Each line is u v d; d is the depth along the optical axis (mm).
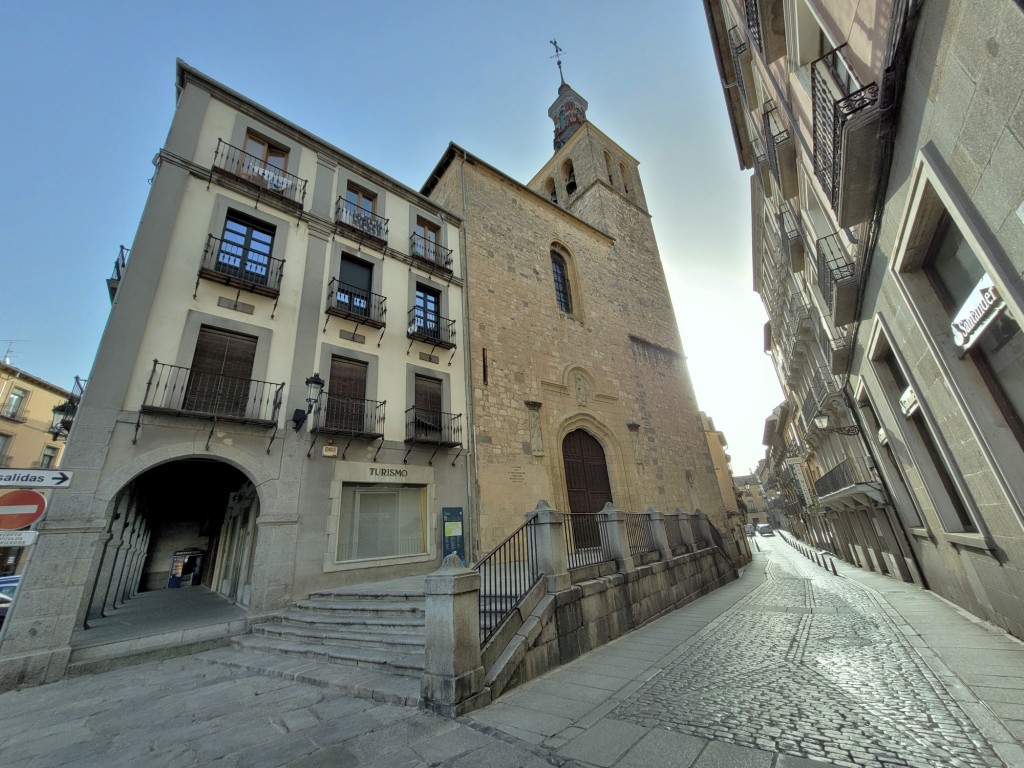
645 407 19906
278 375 10016
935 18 3820
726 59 13930
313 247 11727
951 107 3910
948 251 5363
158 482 15086
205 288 9633
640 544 9938
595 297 20750
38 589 6375
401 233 14289
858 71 5660
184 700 4922
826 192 7660
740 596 11578
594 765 3105
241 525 12898
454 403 13094
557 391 16328
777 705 4059
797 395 22406
